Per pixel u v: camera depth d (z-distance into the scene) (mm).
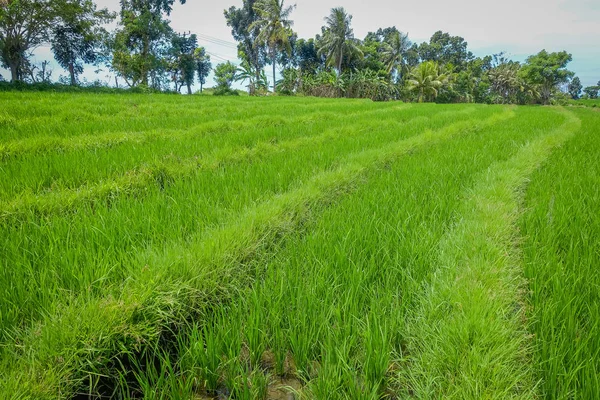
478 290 2111
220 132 8234
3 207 3186
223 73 40625
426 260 2551
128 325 1874
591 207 3541
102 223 2873
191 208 3367
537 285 2238
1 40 23422
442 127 10273
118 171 4613
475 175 4887
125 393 1775
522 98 65000
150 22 32344
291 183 4359
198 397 1722
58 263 2361
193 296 2156
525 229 3172
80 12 24906
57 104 11344
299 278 2314
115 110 11188
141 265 2275
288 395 1733
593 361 1600
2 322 1844
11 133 6703
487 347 1704
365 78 43875
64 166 4520
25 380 1532
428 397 1534
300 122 10359
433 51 68438
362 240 2809
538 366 1661
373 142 7176
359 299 2186
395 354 1852
